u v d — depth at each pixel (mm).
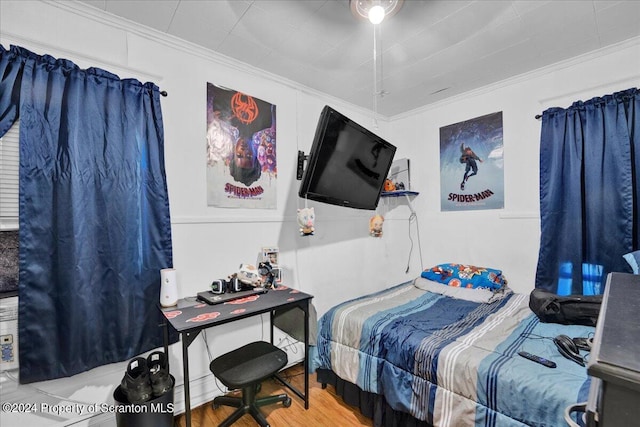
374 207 2619
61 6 1529
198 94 1997
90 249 1537
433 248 3016
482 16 1668
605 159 1995
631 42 1916
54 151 1462
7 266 1493
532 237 2383
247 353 1794
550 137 2236
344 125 2000
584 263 2080
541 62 2201
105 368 1648
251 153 2254
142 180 1732
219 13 1640
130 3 1558
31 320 1402
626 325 627
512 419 1225
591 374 497
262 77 2318
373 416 1755
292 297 1886
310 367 2111
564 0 1547
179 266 1909
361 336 1858
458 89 2668
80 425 1579
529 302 2082
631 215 1888
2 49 1363
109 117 1616
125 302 1634
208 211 2035
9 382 1421
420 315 1989
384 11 1499
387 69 2287
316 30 1790
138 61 1767
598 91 2066
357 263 3043
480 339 1609
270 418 1813
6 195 1439
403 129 3273
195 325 1423
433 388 1470
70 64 1513
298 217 2330
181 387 1881
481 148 2666
